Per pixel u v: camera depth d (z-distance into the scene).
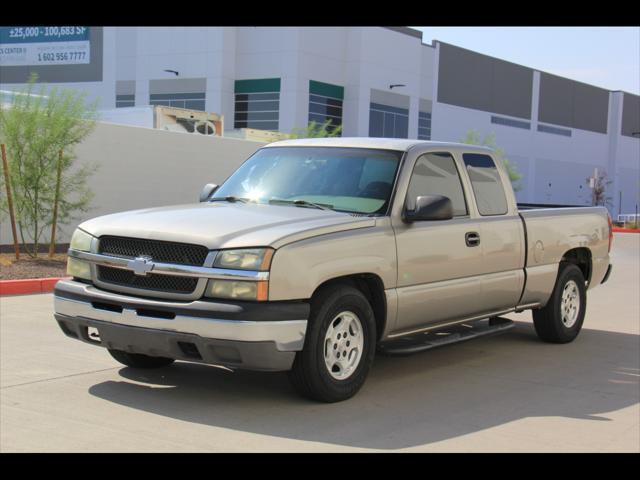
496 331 7.73
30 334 8.41
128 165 18.80
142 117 27.05
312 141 7.36
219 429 5.30
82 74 62.66
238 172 7.39
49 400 5.91
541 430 5.54
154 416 5.55
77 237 6.29
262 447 4.97
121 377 6.61
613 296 13.33
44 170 15.03
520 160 73.00
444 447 5.09
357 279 6.30
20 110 15.27
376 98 59.03
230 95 57.19
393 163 6.73
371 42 58.19
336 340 5.94
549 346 8.64
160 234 5.77
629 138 87.12
